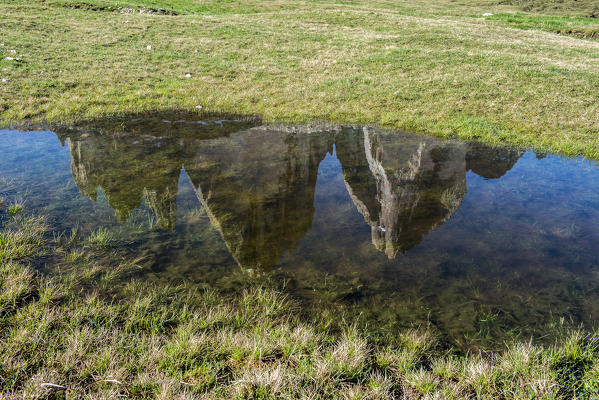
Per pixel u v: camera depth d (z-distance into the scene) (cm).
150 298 556
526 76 2419
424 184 1124
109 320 496
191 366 432
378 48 3281
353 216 911
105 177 1057
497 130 1723
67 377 402
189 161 1223
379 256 736
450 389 421
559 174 1244
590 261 723
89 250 689
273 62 2859
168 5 5541
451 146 1542
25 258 638
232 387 410
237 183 1059
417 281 656
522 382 430
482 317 564
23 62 2323
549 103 2022
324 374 430
